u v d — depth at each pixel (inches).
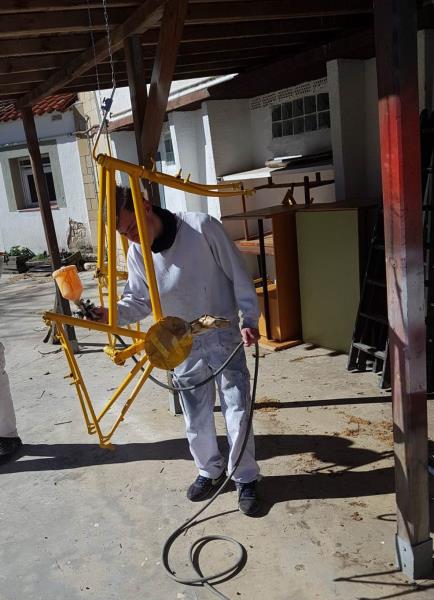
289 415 150.4
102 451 143.6
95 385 190.2
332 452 129.6
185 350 90.0
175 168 330.6
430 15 163.2
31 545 109.4
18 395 189.6
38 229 496.4
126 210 97.7
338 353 191.2
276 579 92.8
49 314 92.1
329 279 188.2
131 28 137.2
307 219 190.1
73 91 213.6
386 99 74.9
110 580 97.5
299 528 104.8
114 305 93.8
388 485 114.8
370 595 87.0
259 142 277.3
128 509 117.6
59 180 458.3
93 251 457.4
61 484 130.4
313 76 231.1
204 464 116.6
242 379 108.3
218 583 93.5
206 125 272.7
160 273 104.7
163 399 171.3
